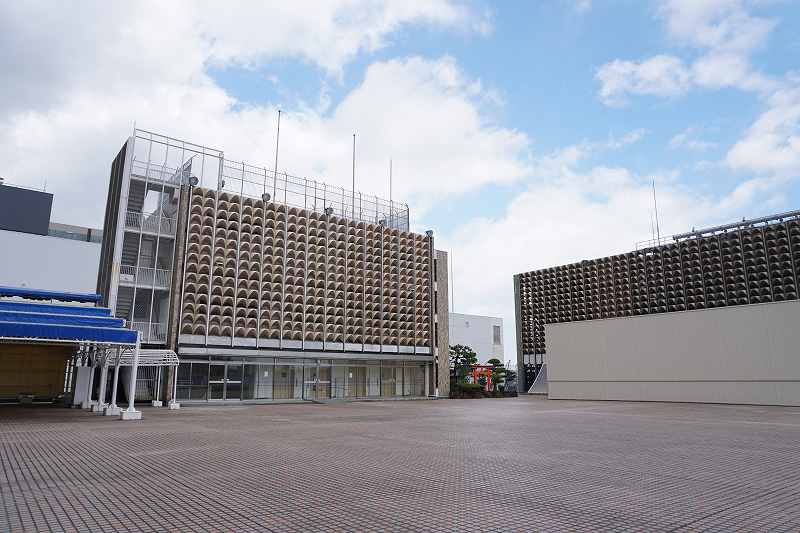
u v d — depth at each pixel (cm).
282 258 3909
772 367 3244
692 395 3556
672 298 5450
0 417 2077
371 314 4381
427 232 4981
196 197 3616
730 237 5106
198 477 880
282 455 1127
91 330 1972
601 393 4031
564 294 6525
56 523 608
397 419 2148
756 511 677
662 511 674
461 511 669
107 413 2250
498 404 3453
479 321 8162
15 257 4297
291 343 3853
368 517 639
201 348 3438
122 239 3334
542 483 845
